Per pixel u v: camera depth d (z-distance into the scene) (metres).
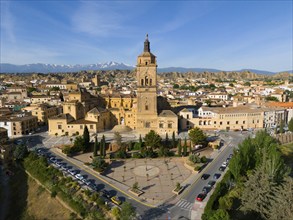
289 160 114.38
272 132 155.25
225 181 79.81
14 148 115.56
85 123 148.75
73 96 167.62
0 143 122.81
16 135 147.75
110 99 189.38
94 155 112.19
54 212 74.44
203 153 119.50
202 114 163.38
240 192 77.06
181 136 143.88
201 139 124.44
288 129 157.50
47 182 85.81
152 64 143.38
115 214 65.12
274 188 66.19
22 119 151.25
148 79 145.38
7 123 146.38
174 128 147.25
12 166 107.31
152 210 70.56
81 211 69.69
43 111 172.12
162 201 75.44
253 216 66.06
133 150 123.50
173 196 78.44
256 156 90.44
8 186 94.62
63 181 83.81
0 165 108.00
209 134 151.38
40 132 156.50
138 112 148.00
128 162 108.75
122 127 156.50
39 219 74.19
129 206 63.47
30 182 92.56
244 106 187.00
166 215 68.12
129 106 187.88
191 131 128.25
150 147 120.94
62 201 76.56
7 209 82.50
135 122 161.50
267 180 67.00
